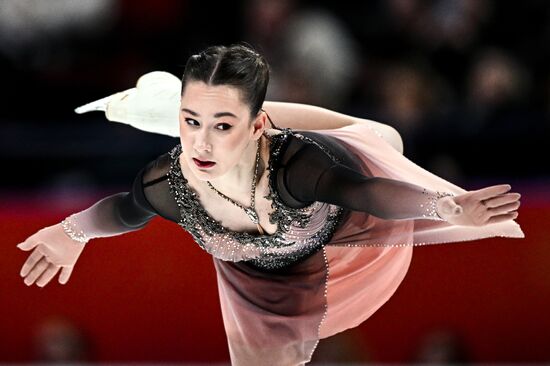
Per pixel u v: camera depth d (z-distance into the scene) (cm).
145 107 1352
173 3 2794
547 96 2594
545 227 2188
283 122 1362
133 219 1275
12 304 2184
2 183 2286
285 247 1241
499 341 2192
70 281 2203
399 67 2636
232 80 1048
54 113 2608
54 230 1303
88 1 2705
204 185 1155
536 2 2889
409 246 1384
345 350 2116
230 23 2781
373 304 1402
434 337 2178
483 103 2558
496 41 2747
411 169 1320
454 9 2720
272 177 1138
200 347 2209
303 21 2647
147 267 2208
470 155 2353
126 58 2734
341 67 2586
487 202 985
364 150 1297
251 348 1398
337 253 1352
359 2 2802
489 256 2198
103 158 2316
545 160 2336
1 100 2584
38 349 2183
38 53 2666
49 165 2306
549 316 2184
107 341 2202
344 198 1094
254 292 1358
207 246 1237
